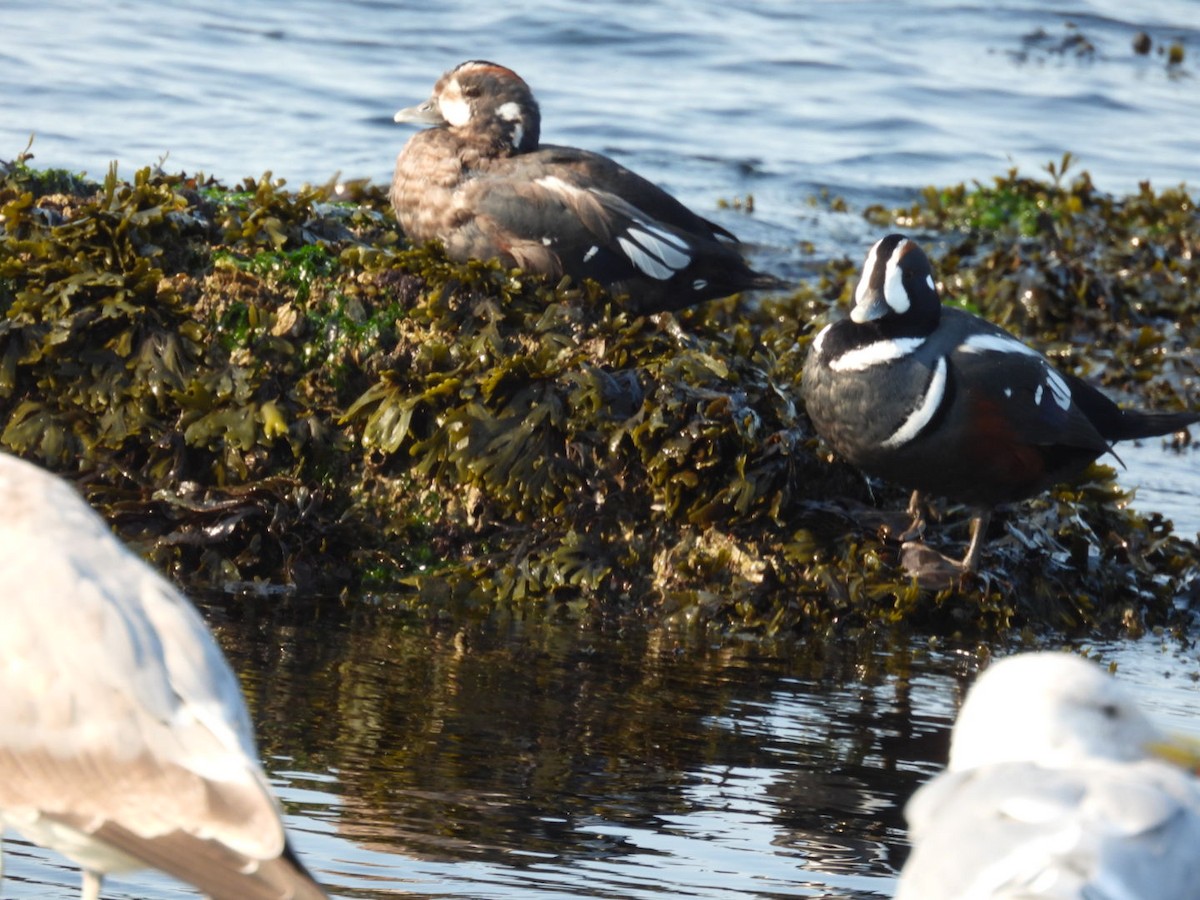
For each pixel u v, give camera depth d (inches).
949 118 1233.4
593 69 1246.3
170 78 1045.8
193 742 211.2
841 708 412.5
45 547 222.7
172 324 498.0
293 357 503.8
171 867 205.9
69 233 508.7
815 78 1296.8
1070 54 1475.1
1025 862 187.3
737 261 554.6
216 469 483.2
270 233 524.4
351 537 484.4
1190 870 189.6
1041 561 507.2
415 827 318.0
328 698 384.2
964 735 224.2
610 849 317.1
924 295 482.3
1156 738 219.0
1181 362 782.5
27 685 215.0
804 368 499.8
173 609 222.8
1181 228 936.9
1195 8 1641.2
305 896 201.0
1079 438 492.1
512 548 486.6
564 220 528.4
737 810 342.3
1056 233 909.8
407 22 1284.4
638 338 516.1
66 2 1186.0
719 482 494.0
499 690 402.3
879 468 492.1
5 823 233.0
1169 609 517.7
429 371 502.6
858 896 305.9
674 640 456.1
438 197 539.2
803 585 479.5
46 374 490.0
